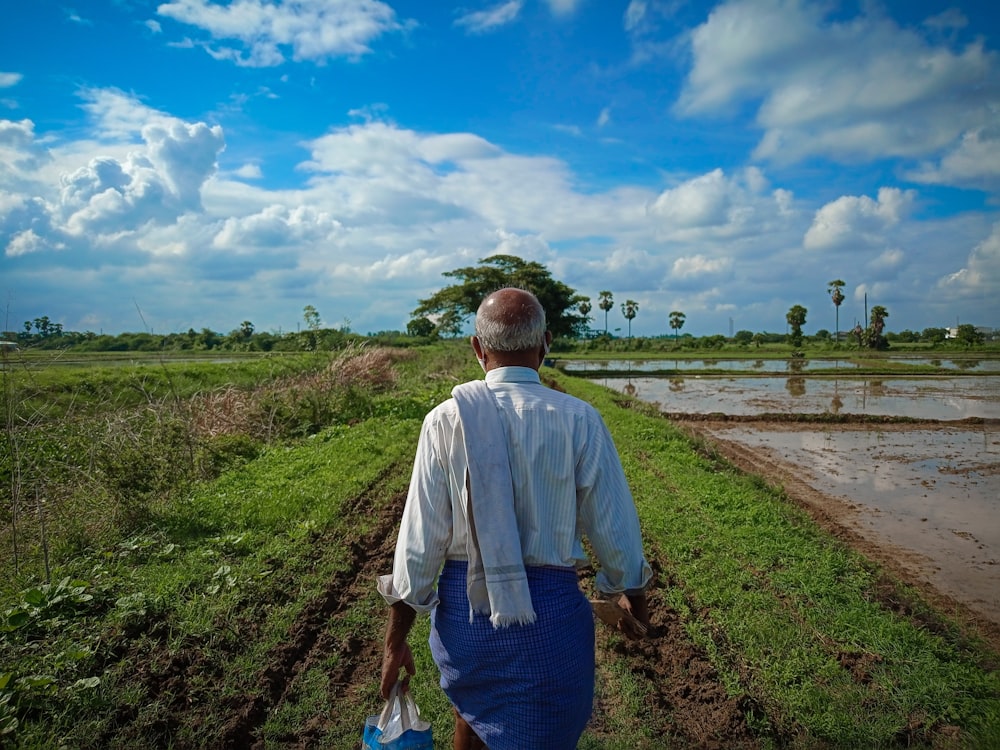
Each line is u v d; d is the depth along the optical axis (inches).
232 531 240.5
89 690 138.4
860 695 144.4
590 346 3348.9
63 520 245.6
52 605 171.8
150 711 135.7
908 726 134.5
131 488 253.9
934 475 460.1
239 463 357.1
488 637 75.5
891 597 201.9
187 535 235.9
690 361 2266.2
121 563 208.5
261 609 180.7
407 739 91.0
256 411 453.7
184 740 129.1
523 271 2117.4
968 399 965.8
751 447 573.0
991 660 167.5
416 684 148.4
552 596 76.5
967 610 225.8
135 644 159.2
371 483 322.3
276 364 721.6
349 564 218.5
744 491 321.7
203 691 143.9
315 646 167.0
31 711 132.2
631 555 77.8
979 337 2935.5
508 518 74.6
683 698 147.6
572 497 77.4
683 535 250.5
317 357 706.8
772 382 1316.4
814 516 343.6
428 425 79.8
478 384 81.4
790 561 224.8
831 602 191.8
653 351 3095.5
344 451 382.9
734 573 212.1
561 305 2224.4
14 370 232.8
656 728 135.9
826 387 1186.6
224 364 761.6
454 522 77.5
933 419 735.1
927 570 270.5
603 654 166.6
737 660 159.6
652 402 944.3
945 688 147.0
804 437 629.6
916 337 4443.9
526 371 82.4
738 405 901.8
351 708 141.1
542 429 77.0
